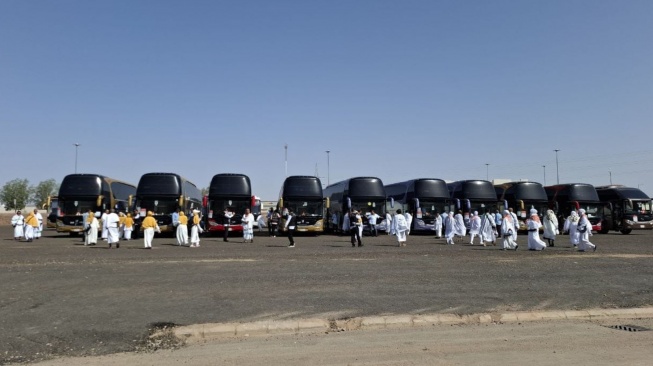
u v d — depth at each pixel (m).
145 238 24.73
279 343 7.78
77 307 9.82
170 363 6.72
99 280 13.18
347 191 38.25
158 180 33.72
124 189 40.44
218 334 8.23
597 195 39.25
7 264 16.91
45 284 12.50
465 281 13.22
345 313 9.48
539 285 12.68
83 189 33.94
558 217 39.12
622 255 20.36
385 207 37.66
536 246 23.16
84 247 25.58
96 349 7.41
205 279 13.41
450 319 9.25
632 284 12.91
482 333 8.40
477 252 22.19
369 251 22.72
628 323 9.24
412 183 39.38
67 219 33.59
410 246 26.42
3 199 89.50
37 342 7.67
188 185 38.53
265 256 20.02
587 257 19.53
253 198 34.53
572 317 9.68
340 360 6.79
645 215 38.25
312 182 36.53
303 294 11.27
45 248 24.89
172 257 19.56
